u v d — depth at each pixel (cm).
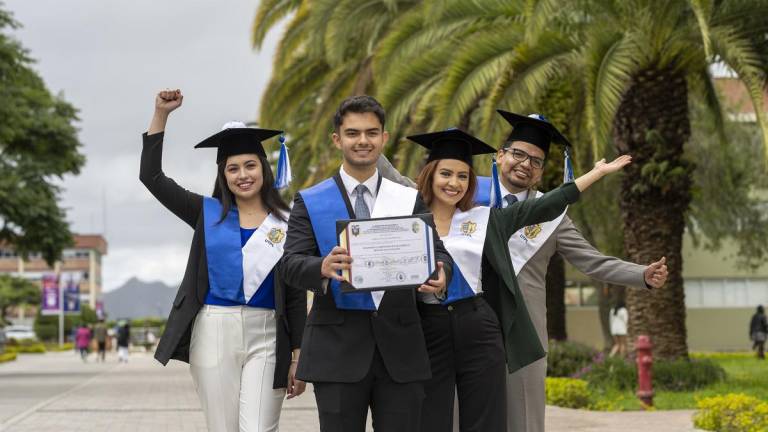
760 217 3039
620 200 1662
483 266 562
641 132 1599
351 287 471
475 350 545
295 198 516
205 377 579
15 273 12781
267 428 576
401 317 499
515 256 614
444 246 530
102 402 1708
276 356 579
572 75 1558
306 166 2500
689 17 1489
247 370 579
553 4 1345
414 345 501
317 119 2036
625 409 1408
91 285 13262
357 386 494
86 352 4438
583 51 1468
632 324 1658
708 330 3847
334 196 512
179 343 582
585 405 1433
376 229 473
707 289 3866
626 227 1641
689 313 3850
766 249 3108
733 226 3042
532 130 621
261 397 575
